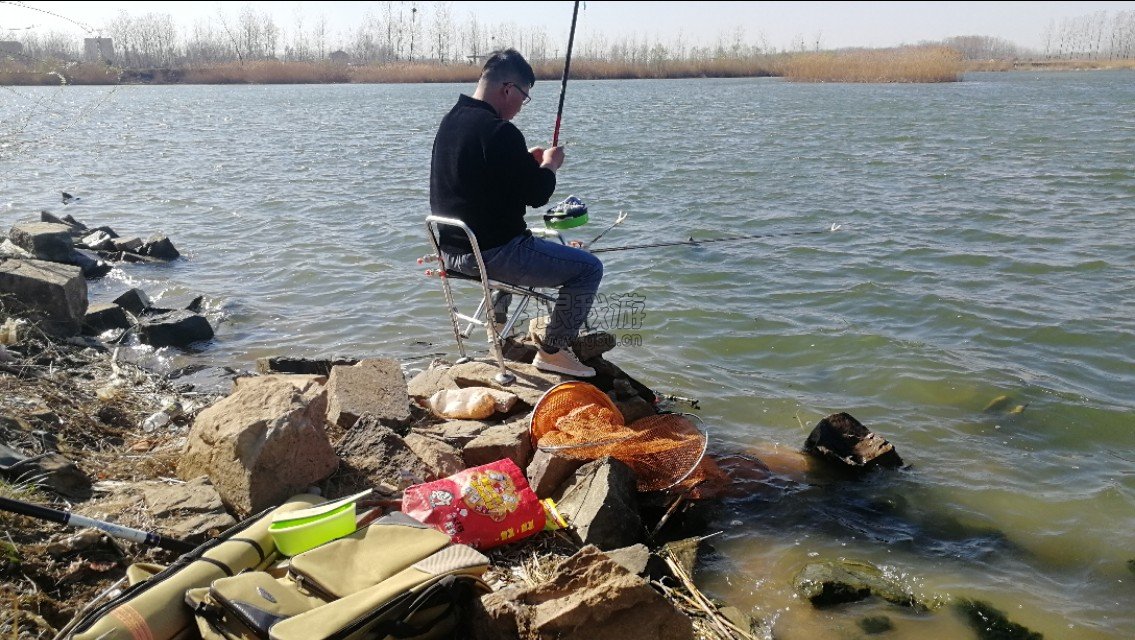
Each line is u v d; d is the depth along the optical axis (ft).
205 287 32.35
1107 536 15.44
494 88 17.66
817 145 73.46
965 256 34.30
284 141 87.35
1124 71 338.75
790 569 14.33
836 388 22.31
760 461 18.04
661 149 72.64
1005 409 20.81
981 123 92.89
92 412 18.38
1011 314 27.43
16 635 10.29
